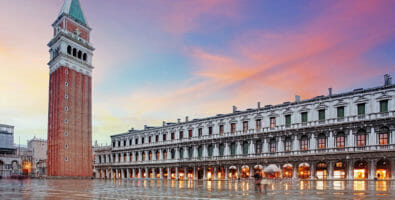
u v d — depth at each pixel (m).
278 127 81.62
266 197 26.97
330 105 73.62
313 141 75.06
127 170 124.31
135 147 122.00
